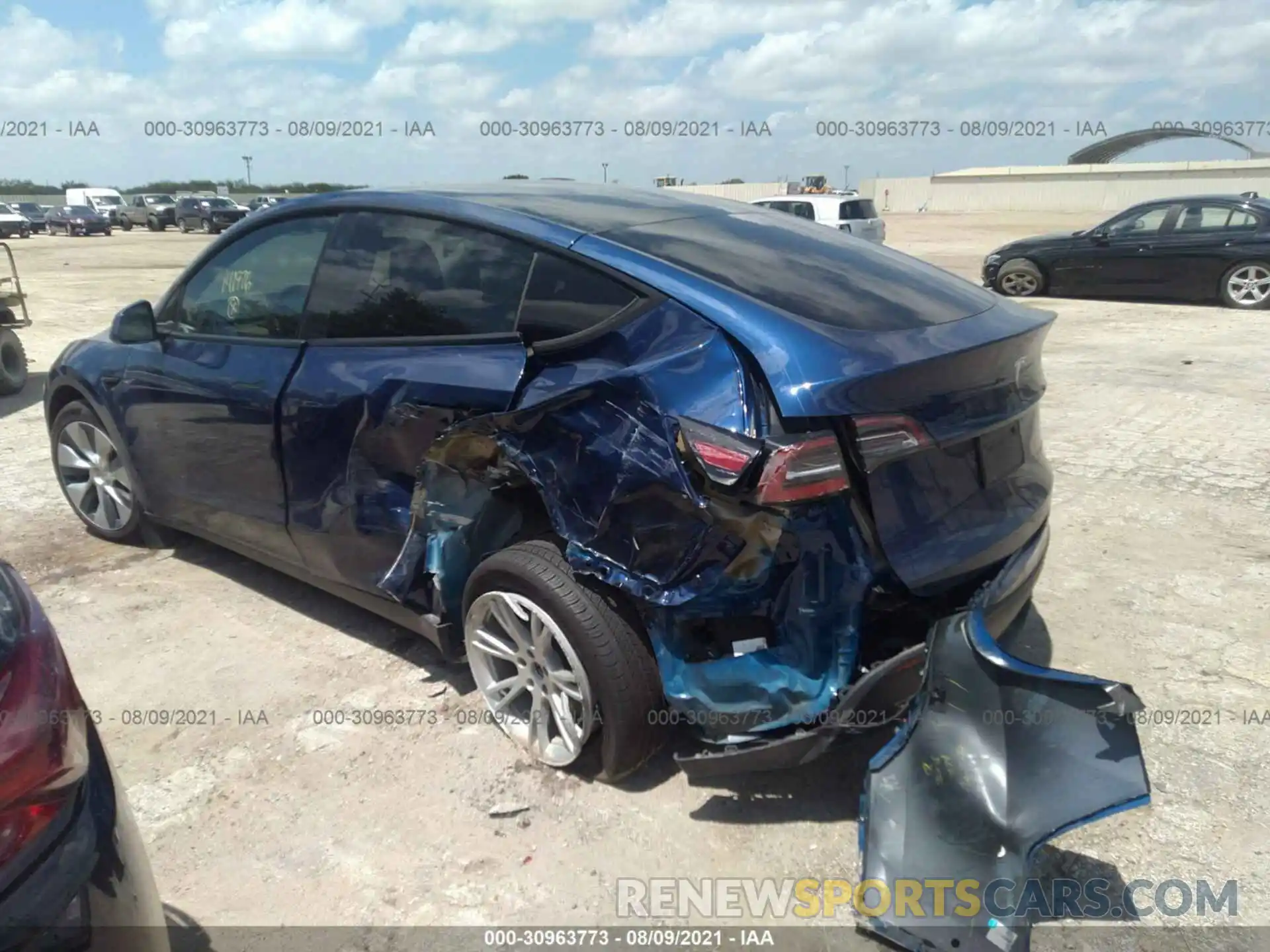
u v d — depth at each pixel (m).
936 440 2.56
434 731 3.21
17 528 5.00
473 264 3.11
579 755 2.87
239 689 3.47
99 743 1.84
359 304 3.39
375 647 3.75
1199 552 4.61
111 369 4.36
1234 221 12.90
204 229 42.66
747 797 2.88
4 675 1.64
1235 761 3.02
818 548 2.46
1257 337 10.58
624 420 2.60
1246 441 6.41
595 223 3.09
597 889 2.54
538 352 2.84
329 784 2.95
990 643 2.46
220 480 3.90
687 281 2.71
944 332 2.72
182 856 2.66
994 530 2.79
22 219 41.34
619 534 2.61
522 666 3.01
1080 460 6.05
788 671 2.53
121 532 4.69
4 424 7.36
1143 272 13.48
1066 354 9.68
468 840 2.72
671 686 2.62
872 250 3.47
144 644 3.79
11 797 1.53
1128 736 2.36
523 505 3.08
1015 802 2.41
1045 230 33.91
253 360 3.67
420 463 3.08
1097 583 4.29
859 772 2.99
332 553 3.52
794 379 2.41
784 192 41.12
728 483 2.39
